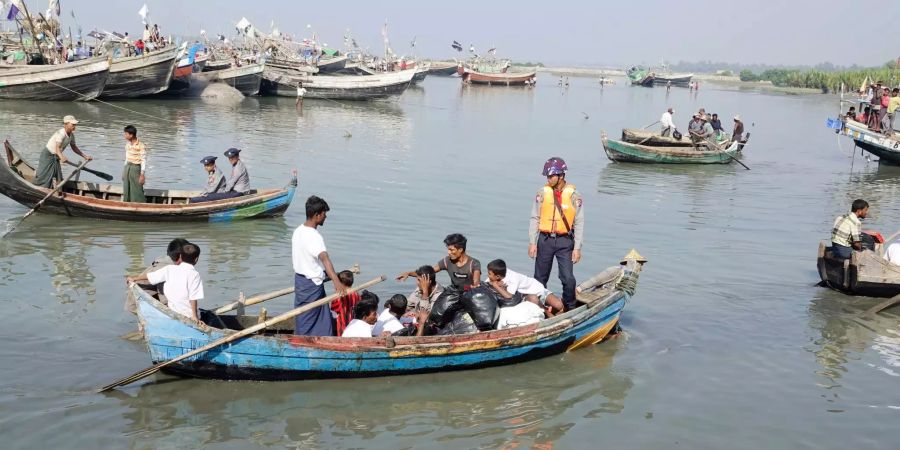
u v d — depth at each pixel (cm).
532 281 1020
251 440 759
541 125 4366
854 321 1171
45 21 4084
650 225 1791
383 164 2538
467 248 1480
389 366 905
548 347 984
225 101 4638
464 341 917
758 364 995
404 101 5822
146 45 4938
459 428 804
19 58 4078
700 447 781
